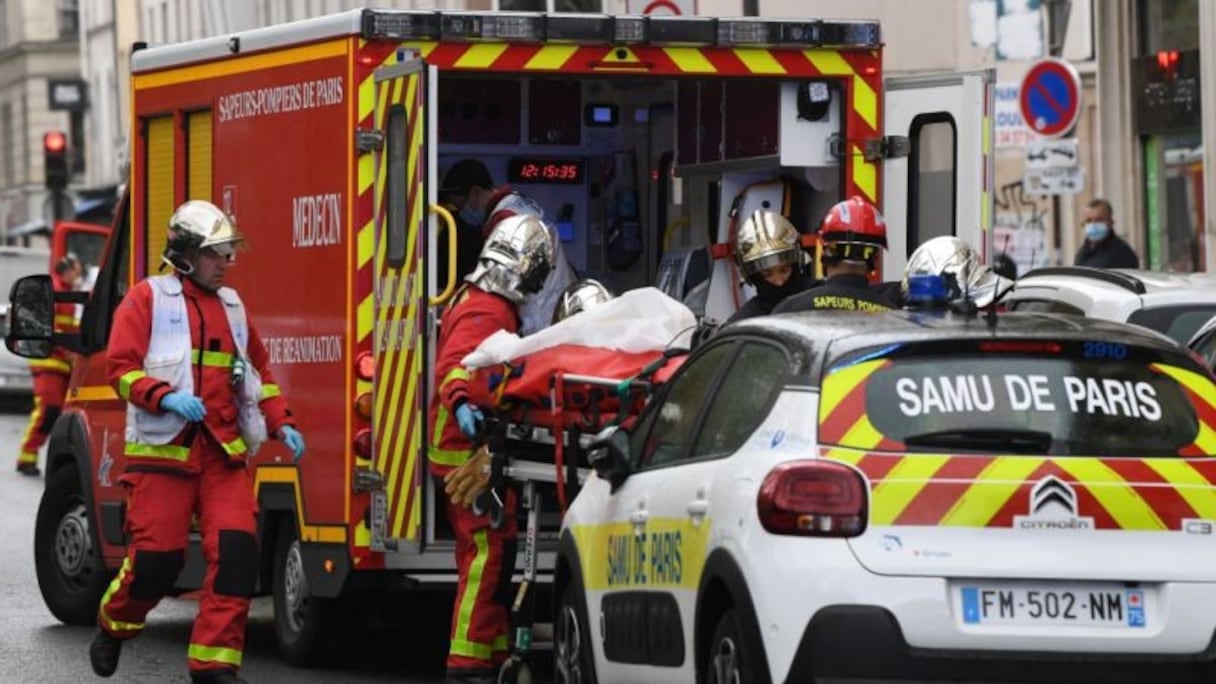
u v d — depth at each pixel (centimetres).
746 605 1538
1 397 7256
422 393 2220
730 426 1667
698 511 1642
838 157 2453
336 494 2355
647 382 1978
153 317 2059
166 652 2595
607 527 1853
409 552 2262
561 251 2469
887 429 1545
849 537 1516
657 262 2830
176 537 2067
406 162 2261
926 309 1745
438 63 2328
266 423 2112
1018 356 1580
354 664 2495
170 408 2031
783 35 2411
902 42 6469
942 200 2472
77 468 2820
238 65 2536
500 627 2142
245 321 2103
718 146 2592
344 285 2341
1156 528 1534
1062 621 1517
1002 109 4784
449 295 2205
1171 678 1516
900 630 1502
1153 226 5216
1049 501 1527
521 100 2822
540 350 2039
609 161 2856
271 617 3011
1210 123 4669
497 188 2591
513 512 2133
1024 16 4616
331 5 6981
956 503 1523
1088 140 7262
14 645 2622
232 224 2091
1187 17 5025
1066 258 7325
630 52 2372
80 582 2803
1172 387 1584
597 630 1875
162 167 2688
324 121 2373
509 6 6719
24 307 2775
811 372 1580
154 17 13438
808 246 2506
